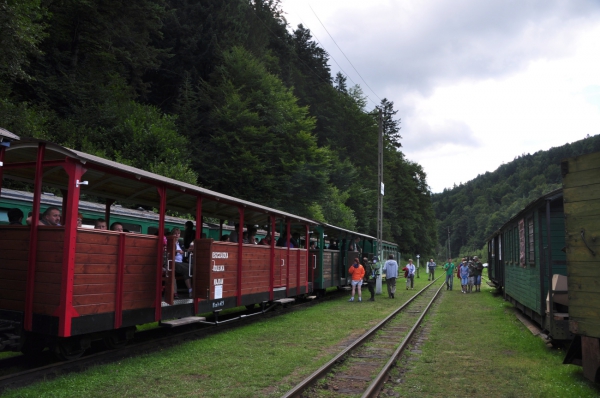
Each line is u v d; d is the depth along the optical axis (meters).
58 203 11.12
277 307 14.28
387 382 6.49
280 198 31.22
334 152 47.03
